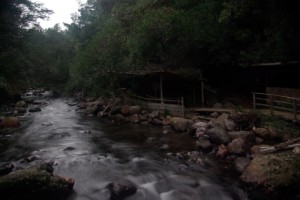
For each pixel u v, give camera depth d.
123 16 27.14
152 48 20.03
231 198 7.70
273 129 11.93
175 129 15.07
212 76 21.75
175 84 22.02
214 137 11.51
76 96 38.00
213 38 18.23
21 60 35.38
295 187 7.18
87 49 26.66
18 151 11.98
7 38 32.91
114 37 24.36
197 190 8.11
